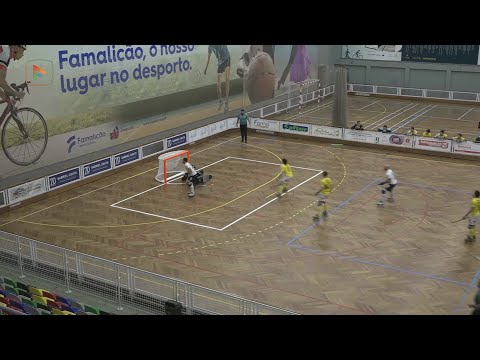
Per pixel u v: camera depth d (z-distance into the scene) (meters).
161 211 21.89
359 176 25.91
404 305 14.61
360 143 31.67
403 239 18.81
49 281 16.75
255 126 35.03
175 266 17.25
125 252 18.33
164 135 32.06
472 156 28.59
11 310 14.75
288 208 21.88
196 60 34.19
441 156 29.44
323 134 32.75
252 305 12.99
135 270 14.77
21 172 24.42
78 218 21.38
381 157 29.39
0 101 22.95
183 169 27.28
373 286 15.72
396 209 21.59
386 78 49.06
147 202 22.95
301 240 18.92
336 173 26.42
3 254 17.61
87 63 26.94
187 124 34.41
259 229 19.91
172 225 20.48
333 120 34.34
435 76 46.91
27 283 16.72
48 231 20.17
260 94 41.31
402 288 15.55
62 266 16.28
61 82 25.69
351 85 49.75
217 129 33.91
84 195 24.05
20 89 23.80
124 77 29.22
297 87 45.91
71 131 26.64
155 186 25.08
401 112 41.72
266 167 27.55
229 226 20.25
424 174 26.17
